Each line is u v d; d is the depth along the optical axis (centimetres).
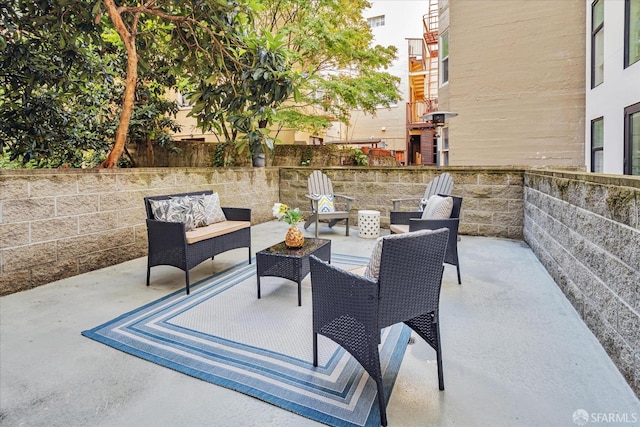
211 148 801
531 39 703
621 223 191
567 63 680
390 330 244
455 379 189
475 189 547
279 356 212
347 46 712
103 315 273
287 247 321
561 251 315
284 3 696
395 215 419
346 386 183
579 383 183
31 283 335
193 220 372
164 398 175
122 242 423
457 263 341
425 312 180
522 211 520
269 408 168
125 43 403
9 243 319
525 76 713
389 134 1360
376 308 159
